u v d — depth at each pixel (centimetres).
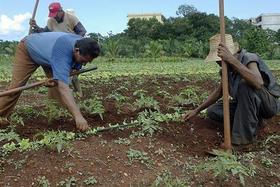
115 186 207
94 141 251
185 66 952
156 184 202
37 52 264
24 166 219
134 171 219
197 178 213
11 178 210
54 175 211
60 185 205
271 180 219
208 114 287
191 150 256
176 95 396
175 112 320
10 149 235
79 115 242
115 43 1744
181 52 2083
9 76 651
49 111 289
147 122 272
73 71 275
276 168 231
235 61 241
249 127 257
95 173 214
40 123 293
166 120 292
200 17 3094
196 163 231
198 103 359
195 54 1978
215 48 256
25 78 287
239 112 257
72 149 230
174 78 573
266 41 1873
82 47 247
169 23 3130
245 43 1861
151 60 1505
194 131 282
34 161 221
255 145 267
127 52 2108
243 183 204
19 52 283
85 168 217
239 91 255
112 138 263
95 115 312
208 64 1074
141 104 333
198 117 304
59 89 246
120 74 660
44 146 238
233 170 205
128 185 208
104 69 801
